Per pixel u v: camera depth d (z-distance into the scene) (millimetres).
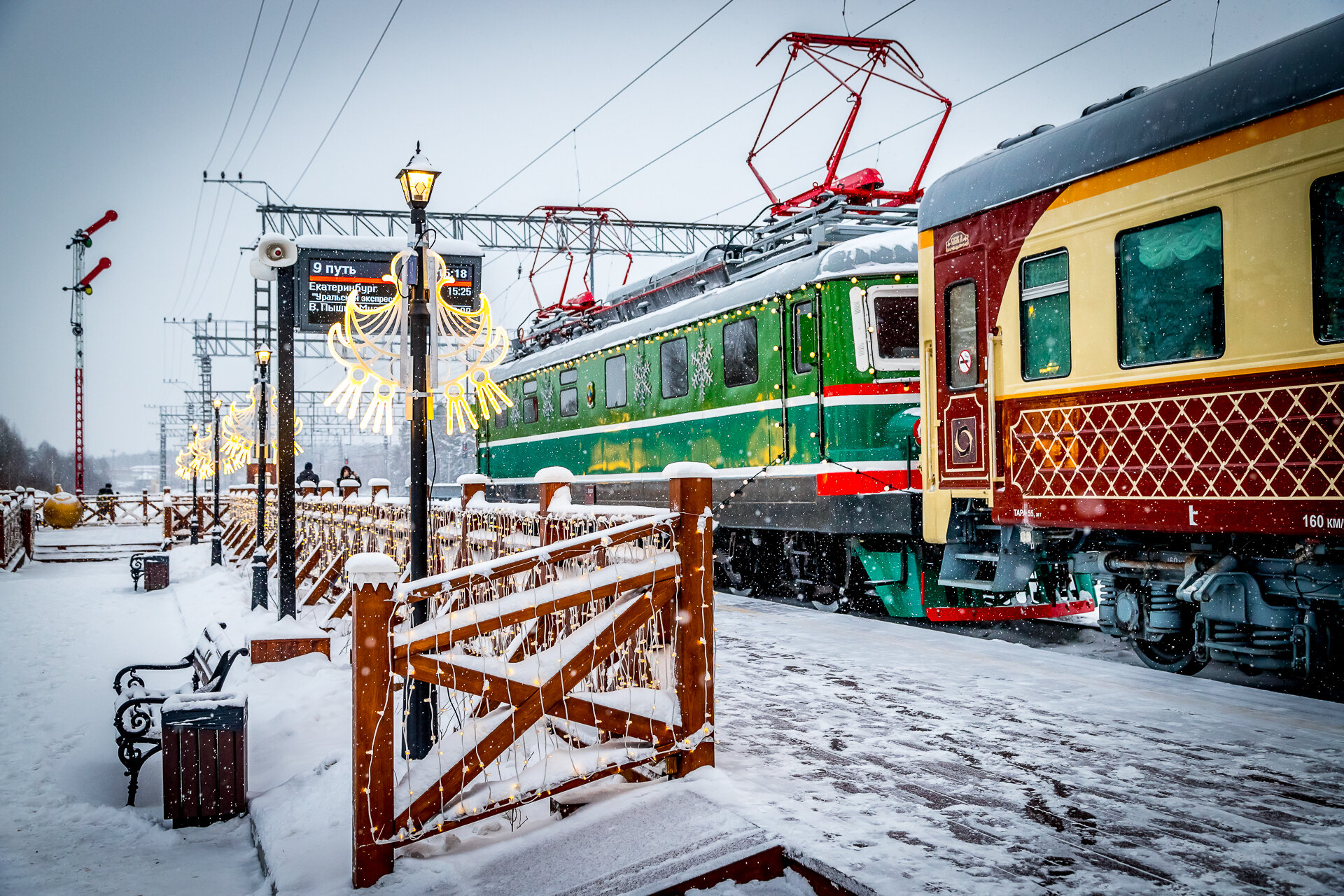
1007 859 3389
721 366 11297
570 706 4262
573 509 5527
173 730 5398
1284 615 5875
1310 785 4109
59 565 25797
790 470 9930
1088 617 9430
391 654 3914
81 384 42125
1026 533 7375
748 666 6875
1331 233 5191
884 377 9383
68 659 10859
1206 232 5859
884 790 4160
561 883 3578
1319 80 5223
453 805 4031
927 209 8242
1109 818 3770
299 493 15359
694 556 4551
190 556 25094
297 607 11250
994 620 8852
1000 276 7438
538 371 16984
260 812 5199
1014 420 7324
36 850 5074
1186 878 3217
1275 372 5434
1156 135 6141
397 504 9344
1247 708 5395
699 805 4023
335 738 6594
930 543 8898
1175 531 6008
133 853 5027
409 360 5906
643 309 13984
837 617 9266
